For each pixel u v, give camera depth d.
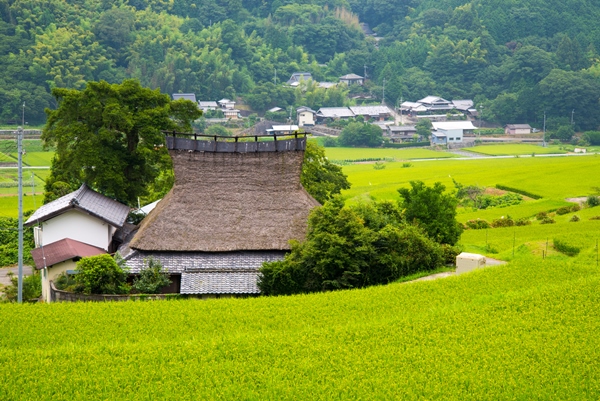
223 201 47.88
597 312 34.53
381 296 38.59
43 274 48.59
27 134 150.38
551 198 86.56
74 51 192.25
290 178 48.59
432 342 31.67
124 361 30.16
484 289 39.28
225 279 44.16
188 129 61.53
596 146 185.38
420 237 46.53
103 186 59.06
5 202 87.75
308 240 44.62
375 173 122.56
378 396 26.95
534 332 32.41
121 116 57.28
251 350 31.16
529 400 26.48
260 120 196.62
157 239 46.06
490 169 119.88
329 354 30.69
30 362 29.97
